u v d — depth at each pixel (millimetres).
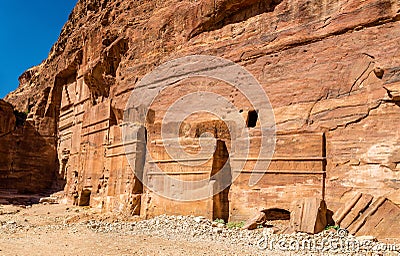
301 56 15906
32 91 41469
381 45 13719
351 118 13914
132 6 25391
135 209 19281
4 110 34969
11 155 34688
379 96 13352
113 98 24297
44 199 29422
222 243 12117
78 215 19953
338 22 15086
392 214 11945
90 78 28031
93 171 24984
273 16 17469
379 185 12797
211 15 19688
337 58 14805
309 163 14531
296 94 15594
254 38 17828
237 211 15953
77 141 29859
